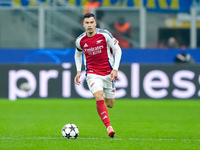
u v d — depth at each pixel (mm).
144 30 67250
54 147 26562
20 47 69062
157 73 61125
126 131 35281
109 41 30656
